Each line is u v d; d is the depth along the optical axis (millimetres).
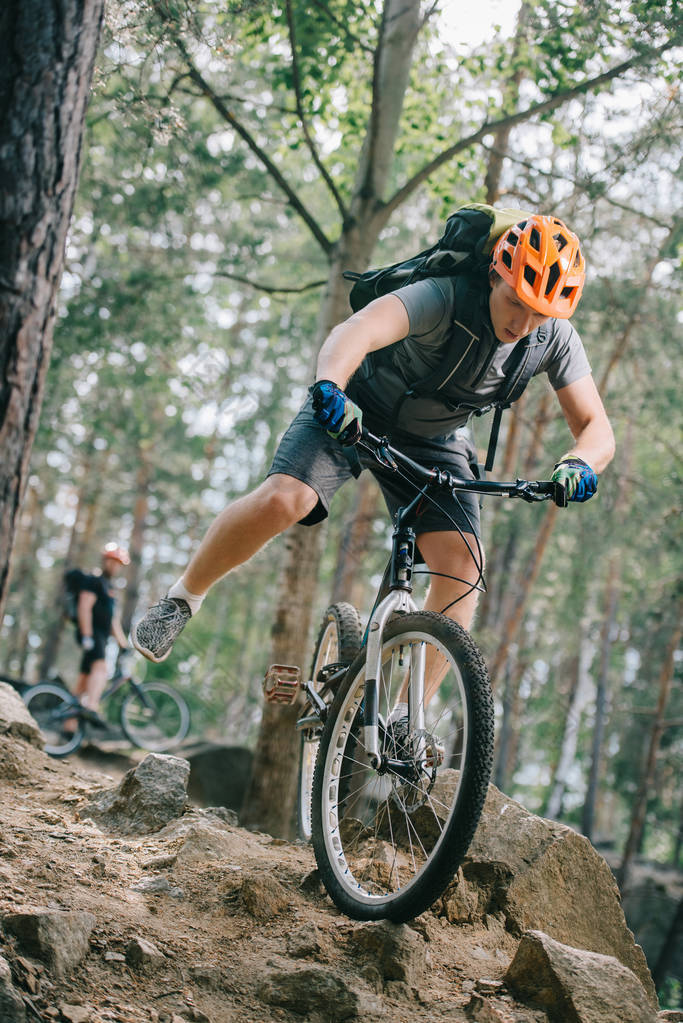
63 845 3080
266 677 3715
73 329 11227
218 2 6316
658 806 21594
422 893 2477
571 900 3213
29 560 24344
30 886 2594
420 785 2740
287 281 17344
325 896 2918
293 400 19375
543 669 26312
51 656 23641
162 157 10078
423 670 2762
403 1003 2432
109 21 5719
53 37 2441
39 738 4324
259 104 8523
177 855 3053
